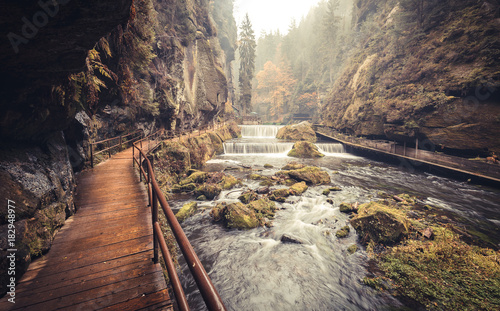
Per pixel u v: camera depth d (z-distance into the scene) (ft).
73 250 10.43
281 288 18.94
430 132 56.54
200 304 17.53
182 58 78.69
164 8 68.85
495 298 16.06
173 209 32.76
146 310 7.16
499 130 45.65
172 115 66.28
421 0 70.79
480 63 48.75
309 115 209.46
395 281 18.80
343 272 20.47
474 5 56.29
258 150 88.07
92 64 19.95
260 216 30.40
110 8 6.13
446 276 18.45
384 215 25.32
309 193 41.52
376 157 75.87
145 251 10.49
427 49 63.26
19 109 9.73
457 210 34.04
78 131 22.22
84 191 18.83
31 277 8.43
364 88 92.99
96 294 7.76
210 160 71.46
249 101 175.94
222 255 23.08
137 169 26.86
